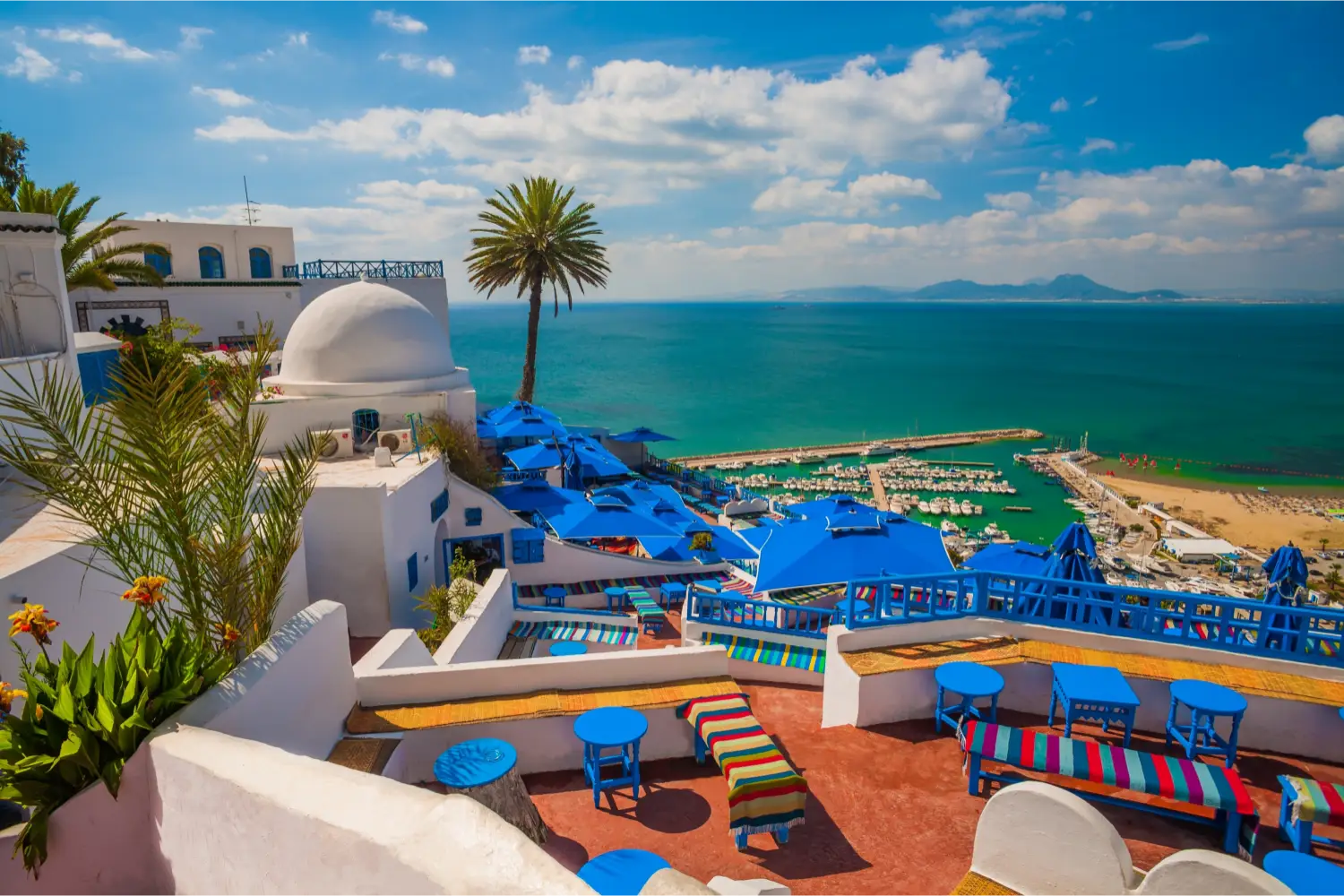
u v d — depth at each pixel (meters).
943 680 8.38
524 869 2.79
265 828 3.73
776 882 6.50
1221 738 8.11
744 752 7.49
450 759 7.06
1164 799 7.23
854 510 16.28
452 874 2.87
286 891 3.69
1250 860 6.41
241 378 6.89
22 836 4.21
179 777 4.28
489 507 18.56
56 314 12.06
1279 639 8.62
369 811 3.38
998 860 4.93
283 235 32.50
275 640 6.39
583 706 8.44
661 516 22.73
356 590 13.85
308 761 3.97
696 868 6.71
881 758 8.31
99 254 25.55
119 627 7.68
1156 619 9.11
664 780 8.33
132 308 28.61
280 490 7.10
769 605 12.42
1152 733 8.59
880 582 9.46
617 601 18.55
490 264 36.97
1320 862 5.43
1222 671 8.55
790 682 11.16
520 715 8.21
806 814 7.43
